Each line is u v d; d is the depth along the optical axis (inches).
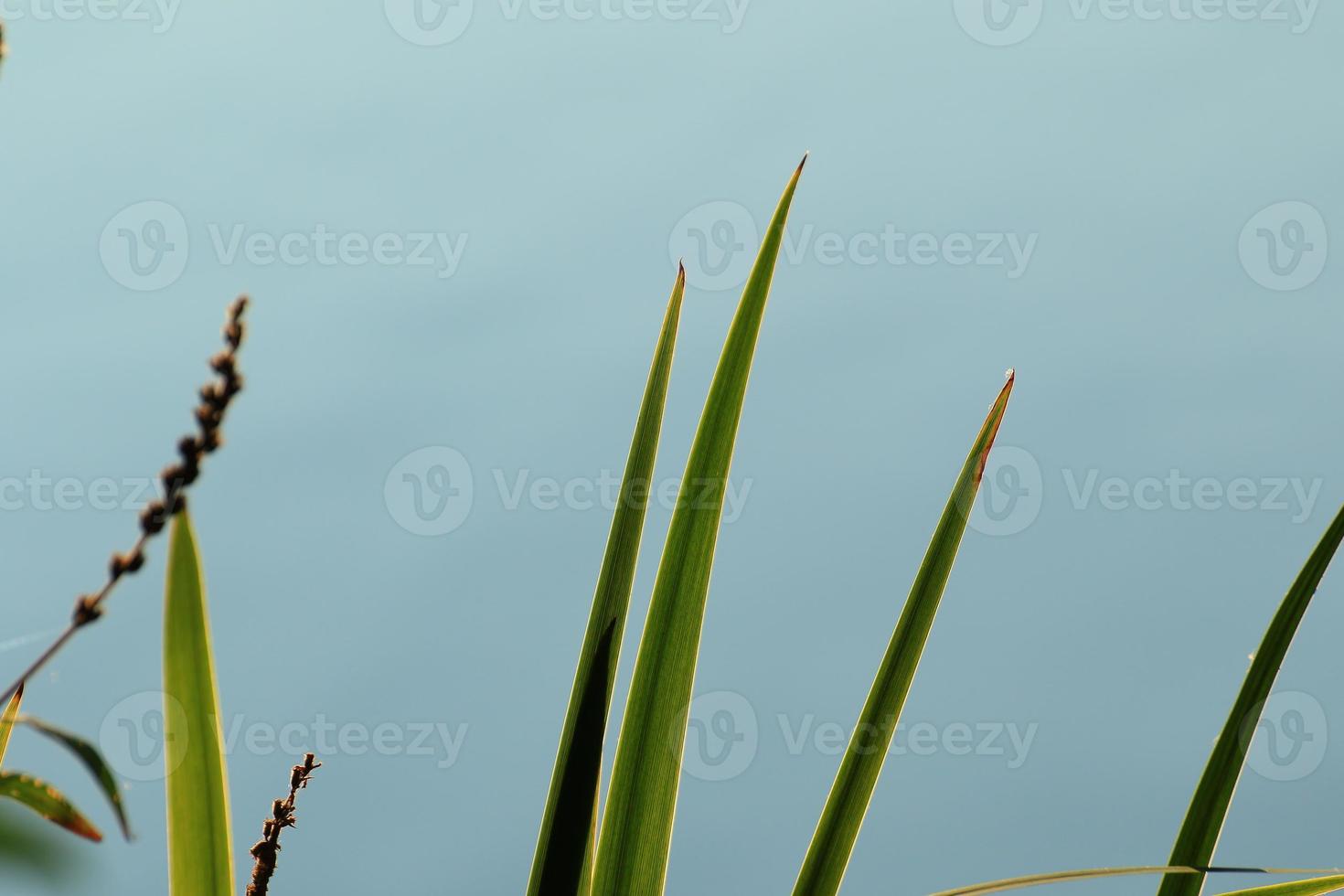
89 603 57.1
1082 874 61.1
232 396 57.6
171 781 60.9
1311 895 62.3
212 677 61.1
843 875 62.5
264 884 61.7
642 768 62.4
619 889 62.1
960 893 60.9
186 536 60.8
